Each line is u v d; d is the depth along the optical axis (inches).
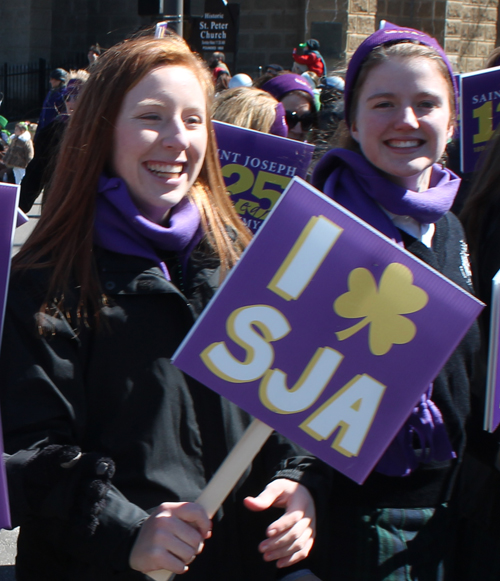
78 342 63.8
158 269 66.7
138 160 66.4
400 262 62.1
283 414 61.4
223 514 68.1
